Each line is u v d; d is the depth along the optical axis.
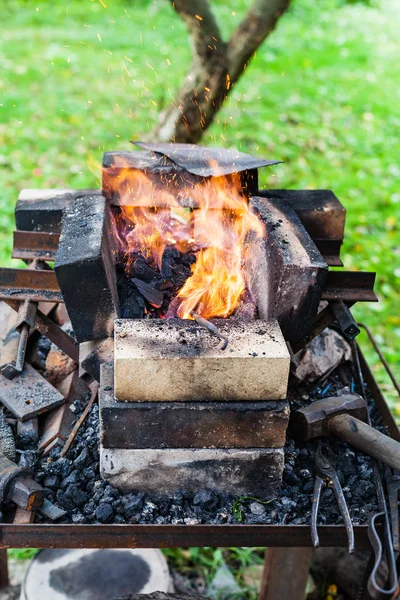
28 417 1.32
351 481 1.27
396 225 2.90
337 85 4.41
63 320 1.56
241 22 1.77
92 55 4.53
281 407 1.18
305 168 3.29
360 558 1.59
